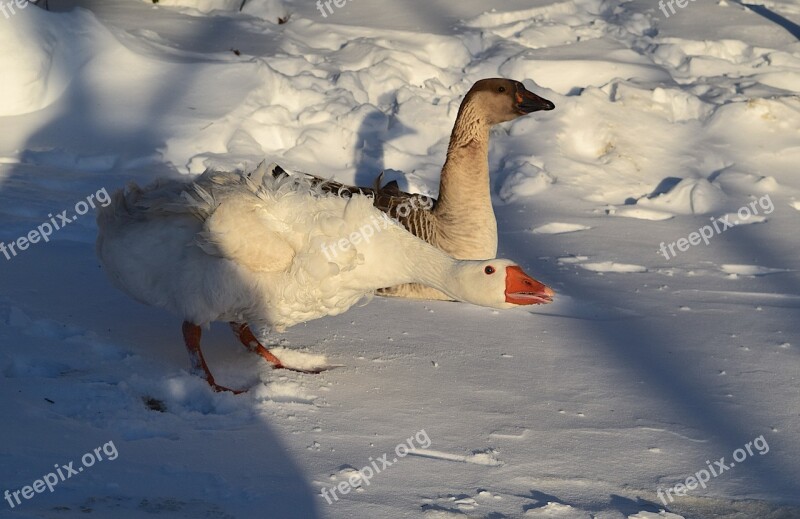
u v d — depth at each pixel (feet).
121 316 20.52
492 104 24.79
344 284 17.97
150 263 17.39
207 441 15.33
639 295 24.85
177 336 19.86
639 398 18.42
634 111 39.19
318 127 35.78
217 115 34.35
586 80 42.29
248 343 19.21
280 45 42.88
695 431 17.02
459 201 25.13
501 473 15.12
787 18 52.47
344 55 42.91
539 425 16.99
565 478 15.11
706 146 37.88
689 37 48.29
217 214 17.02
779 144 38.17
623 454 16.03
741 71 45.29
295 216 17.51
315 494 13.84
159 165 31.19
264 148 34.55
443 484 14.58
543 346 21.09
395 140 36.52
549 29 47.37
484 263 17.30
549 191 33.83
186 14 46.60
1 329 18.80
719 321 22.99
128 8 46.55
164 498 13.32
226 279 17.17
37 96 33.78
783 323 22.98
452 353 20.39
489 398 18.08
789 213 32.53
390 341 20.92
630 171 36.04
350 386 18.29
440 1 51.49
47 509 12.64
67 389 16.34
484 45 45.50
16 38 33.58
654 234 30.40
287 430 16.05
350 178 33.53
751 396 18.61
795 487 15.15
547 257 27.78
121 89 35.12
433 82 40.78
